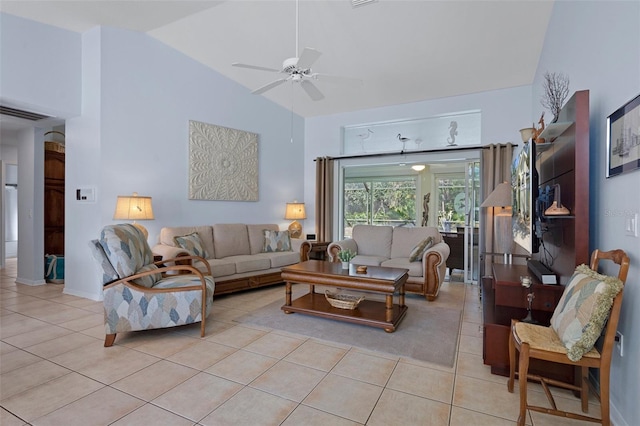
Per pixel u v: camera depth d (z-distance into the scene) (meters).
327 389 2.13
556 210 2.43
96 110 4.09
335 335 3.01
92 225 4.15
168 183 4.77
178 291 2.89
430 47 4.29
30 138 4.97
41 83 3.87
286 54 4.77
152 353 2.62
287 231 5.61
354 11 3.78
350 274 3.32
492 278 3.45
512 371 2.10
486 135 5.23
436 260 4.10
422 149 5.75
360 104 6.07
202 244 4.47
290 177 6.65
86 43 4.20
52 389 2.09
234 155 5.62
